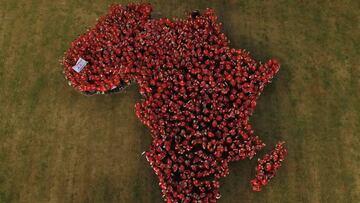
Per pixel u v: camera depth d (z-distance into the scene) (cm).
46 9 2511
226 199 2012
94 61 2192
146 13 2297
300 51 2331
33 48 2398
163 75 2147
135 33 2255
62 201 2034
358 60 2294
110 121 2200
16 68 2347
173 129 2052
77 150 2141
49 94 2275
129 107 2225
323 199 1995
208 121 2039
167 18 2434
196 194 1927
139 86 2253
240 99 2091
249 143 2009
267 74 2142
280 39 2369
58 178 2083
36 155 2136
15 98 2272
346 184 2017
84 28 2450
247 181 2044
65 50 2388
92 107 2234
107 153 2128
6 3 2534
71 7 2512
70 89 2280
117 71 2172
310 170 2052
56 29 2452
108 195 2041
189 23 2258
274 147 2105
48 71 2336
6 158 2134
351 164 2056
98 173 2089
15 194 2056
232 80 2102
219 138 2033
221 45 2211
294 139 2119
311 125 2147
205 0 2488
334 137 2114
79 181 2075
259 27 2403
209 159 1988
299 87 2236
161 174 1975
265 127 2150
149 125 2081
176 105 2077
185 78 2148
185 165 1991
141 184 2055
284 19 2425
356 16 2414
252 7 2462
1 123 2214
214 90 2106
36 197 2047
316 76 2262
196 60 2158
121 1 2519
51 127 2195
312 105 2191
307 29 2389
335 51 2322
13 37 2433
